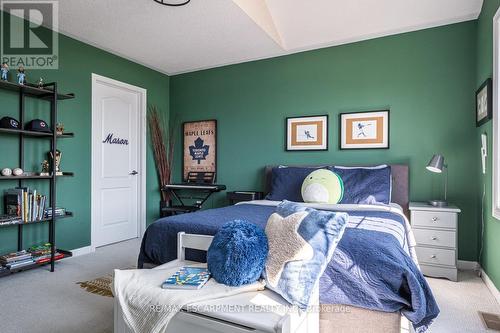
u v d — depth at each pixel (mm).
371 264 1405
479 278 2742
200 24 3066
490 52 2510
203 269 1633
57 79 3277
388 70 3385
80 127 3533
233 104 4297
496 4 2352
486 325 1924
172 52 3836
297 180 3398
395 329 1396
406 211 3172
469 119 3047
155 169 4578
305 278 1307
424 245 2791
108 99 3910
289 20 3365
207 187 4043
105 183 3881
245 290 1399
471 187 3023
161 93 4648
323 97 3715
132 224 4273
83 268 2994
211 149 4441
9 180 2889
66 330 1847
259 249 1464
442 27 3152
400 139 3320
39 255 2906
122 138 4109
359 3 3043
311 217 1469
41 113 3158
